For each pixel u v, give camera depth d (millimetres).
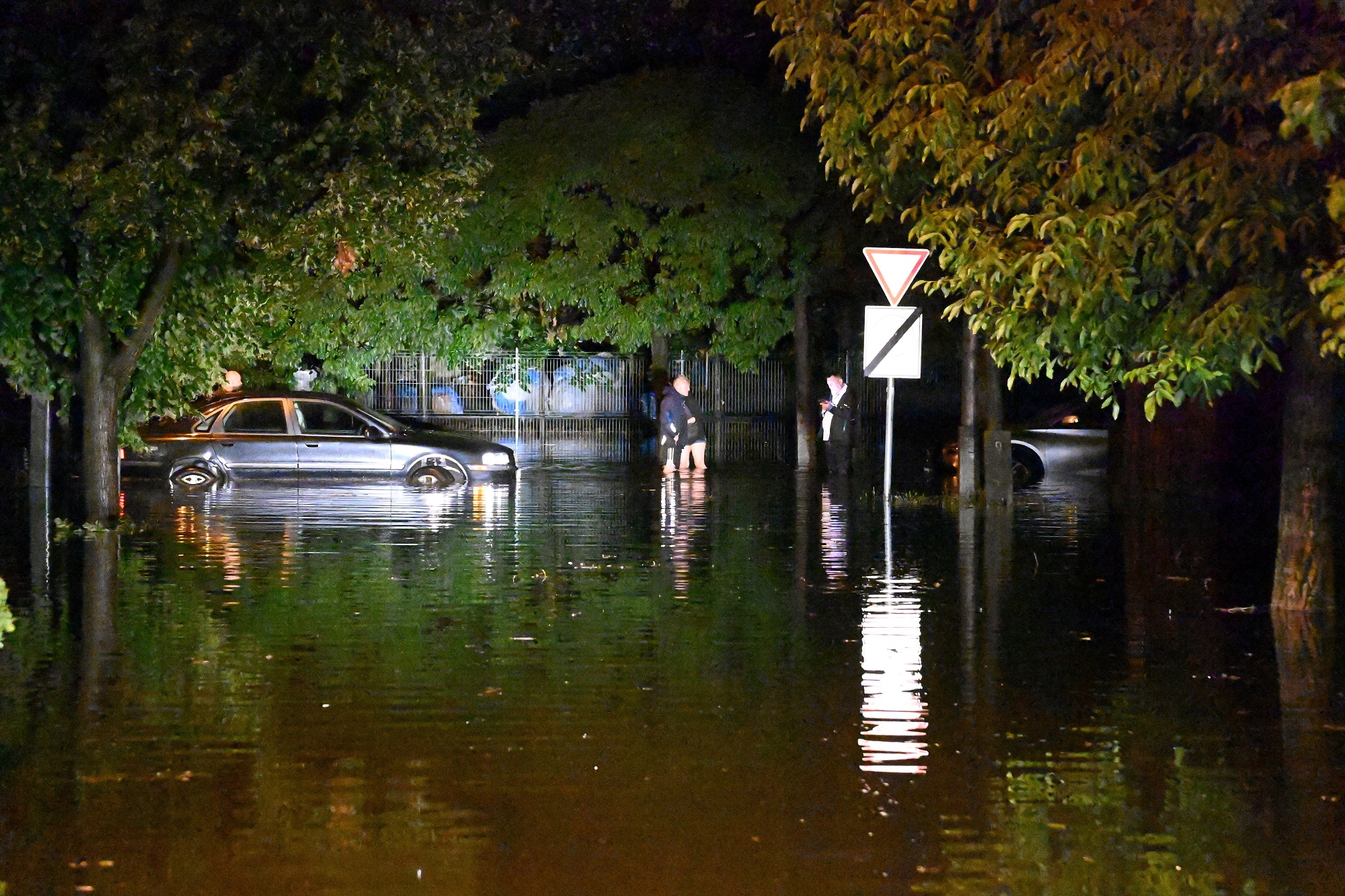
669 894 6684
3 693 10203
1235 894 6680
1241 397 25359
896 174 12898
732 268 35688
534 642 12109
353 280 34656
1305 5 10352
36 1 17391
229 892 6668
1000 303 11492
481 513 22781
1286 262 10633
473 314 36875
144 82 17188
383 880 6820
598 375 41312
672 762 8680
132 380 21906
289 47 17875
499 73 19562
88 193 17281
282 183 18281
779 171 33031
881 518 21828
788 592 14688
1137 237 10648
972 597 14414
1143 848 7246
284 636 12289
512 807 7844
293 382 38375
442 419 40688
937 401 43062
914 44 12008
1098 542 18719
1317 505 13562
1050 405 37844
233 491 26734
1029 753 8898
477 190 19594
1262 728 9484
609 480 30125
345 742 9039
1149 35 10484
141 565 16484
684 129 33156
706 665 11242
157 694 10219
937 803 7926
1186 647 11984
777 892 6703
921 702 10125
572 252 34625
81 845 7230
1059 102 11062
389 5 18547
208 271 20812
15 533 19422
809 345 37500
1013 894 6680
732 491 27062
